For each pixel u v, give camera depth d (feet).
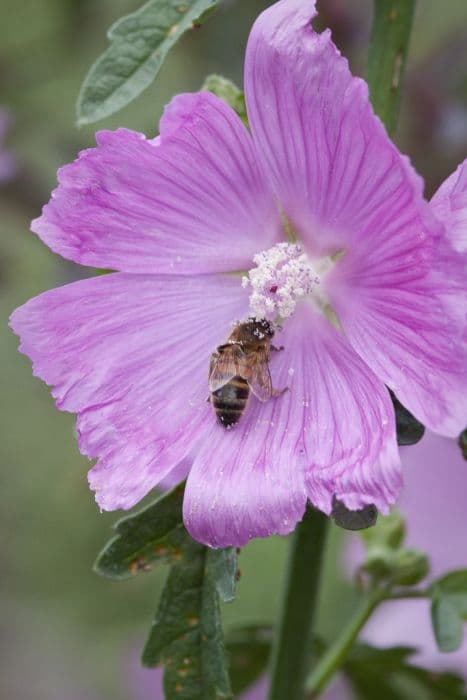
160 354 1.23
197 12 1.22
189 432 1.22
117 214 1.22
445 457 1.58
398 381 1.18
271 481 1.19
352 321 1.22
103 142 1.20
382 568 1.33
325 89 1.17
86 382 1.22
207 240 1.24
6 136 1.74
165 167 1.22
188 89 1.73
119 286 1.23
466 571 1.30
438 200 1.16
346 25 1.66
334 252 1.23
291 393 1.23
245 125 1.25
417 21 1.76
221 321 1.25
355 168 1.19
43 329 1.22
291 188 1.23
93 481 1.22
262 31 1.19
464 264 1.14
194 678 1.23
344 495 1.16
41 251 1.72
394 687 1.39
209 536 1.18
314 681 1.34
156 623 1.23
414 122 1.72
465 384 1.15
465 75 1.71
